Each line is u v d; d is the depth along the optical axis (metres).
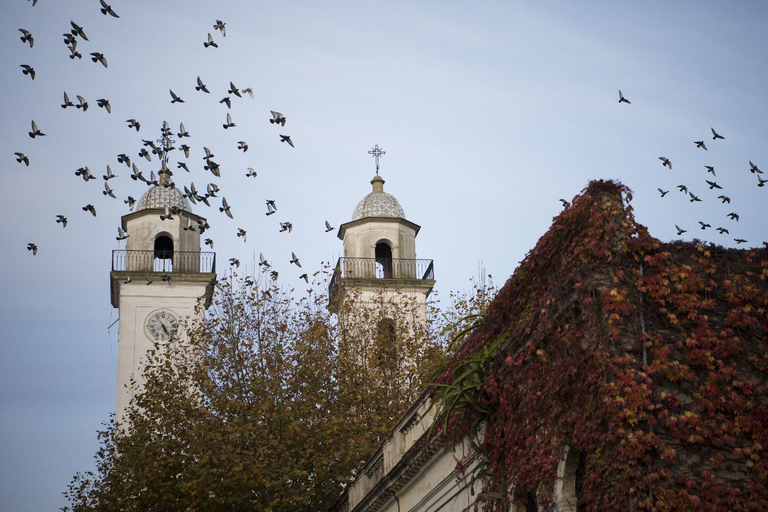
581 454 18.62
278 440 43.34
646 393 17.20
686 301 18.25
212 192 32.81
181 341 53.28
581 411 18.08
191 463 42.78
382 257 68.50
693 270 18.66
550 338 19.39
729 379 17.83
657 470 16.83
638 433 16.91
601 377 17.59
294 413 44.12
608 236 18.75
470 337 24.56
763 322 18.48
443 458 25.66
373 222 66.19
